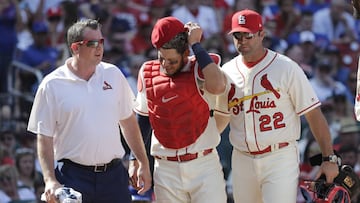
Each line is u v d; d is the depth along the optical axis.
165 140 21.03
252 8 47.50
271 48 44.47
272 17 46.94
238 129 21.78
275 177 21.47
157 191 21.52
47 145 20.67
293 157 21.66
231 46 44.06
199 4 46.47
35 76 41.09
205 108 20.94
